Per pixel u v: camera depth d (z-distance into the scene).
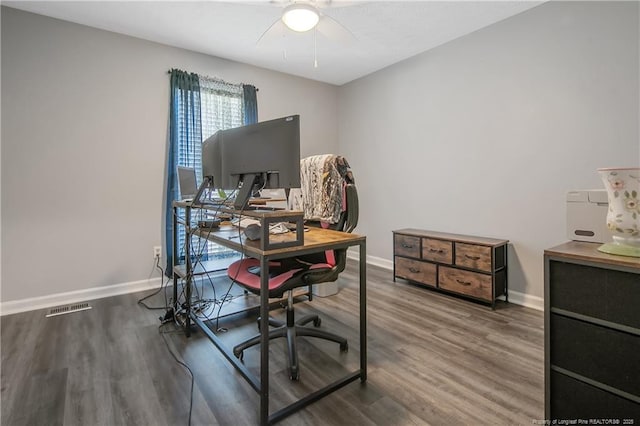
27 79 2.62
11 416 1.40
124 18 2.73
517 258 2.79
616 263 1.02
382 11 2.65
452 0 2.50
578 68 2.38
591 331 1.09
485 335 2.18
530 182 2.69
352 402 1.50
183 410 1.44
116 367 1.79
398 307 2.69
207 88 3.49
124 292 3.08
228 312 2.59
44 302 2.73
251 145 1.58
